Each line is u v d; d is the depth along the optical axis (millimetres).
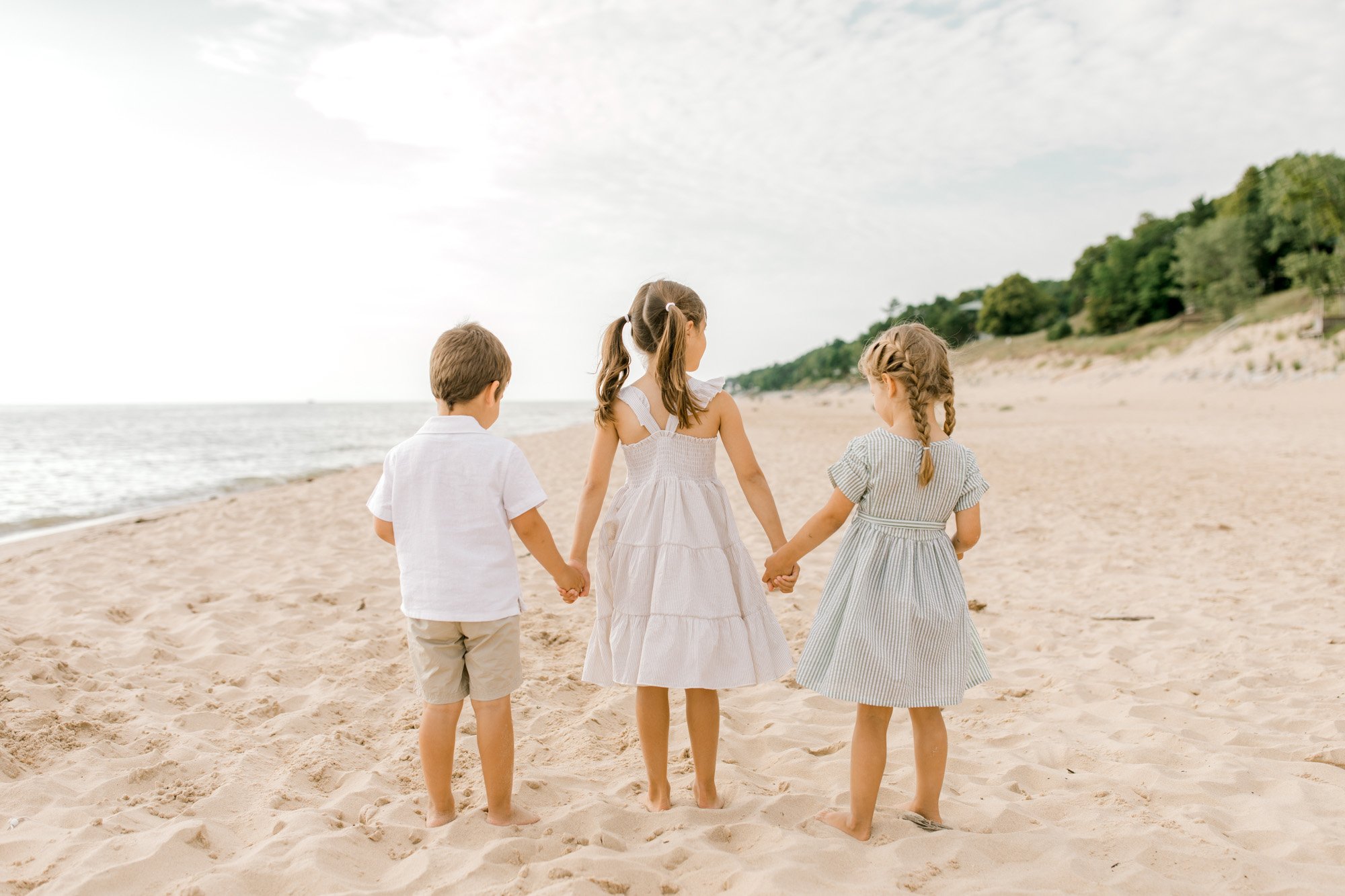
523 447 19734
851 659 2191
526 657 4023
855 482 2270
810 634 2330
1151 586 5531
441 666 2322
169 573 6016
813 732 3178
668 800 2479
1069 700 3533
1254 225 47750
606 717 3311
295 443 28672
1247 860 2119
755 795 2568
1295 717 3258
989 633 4566
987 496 9711
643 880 1991
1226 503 8797
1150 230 62625
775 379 109562
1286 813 2430
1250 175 57812
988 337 77562
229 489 13289
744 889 1923
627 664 2354
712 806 2492
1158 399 29469
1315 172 40062
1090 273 77500
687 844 2186
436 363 2387
